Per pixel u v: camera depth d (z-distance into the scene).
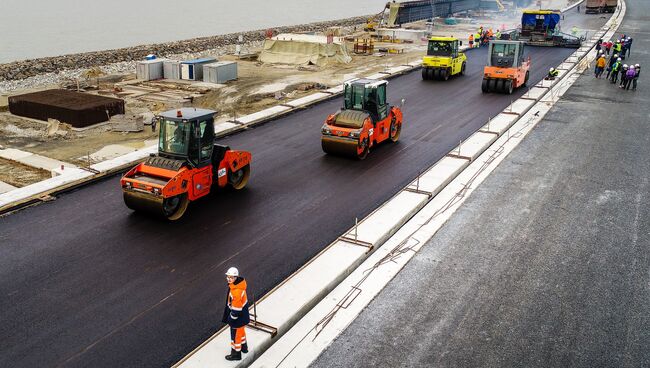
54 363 9.89
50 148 24.70
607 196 18.09
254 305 10.94
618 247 14.68
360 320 11.43
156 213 15.27
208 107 33.94
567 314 11.67
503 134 25.06
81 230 14.99
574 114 28.38
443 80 36.69
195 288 12.34
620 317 11.60
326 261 13.38
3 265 13.09
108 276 12.73
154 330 10.88
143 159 20.77
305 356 10.31
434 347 10.58
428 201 17.58
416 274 13.21
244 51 59.28
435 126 25.89
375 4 164.12
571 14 81.38
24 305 11.56
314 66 45.62
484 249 14.46
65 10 133.38
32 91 38.78
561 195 18.12
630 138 24.42
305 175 19.48
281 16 125.50
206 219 15.82
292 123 26.31
